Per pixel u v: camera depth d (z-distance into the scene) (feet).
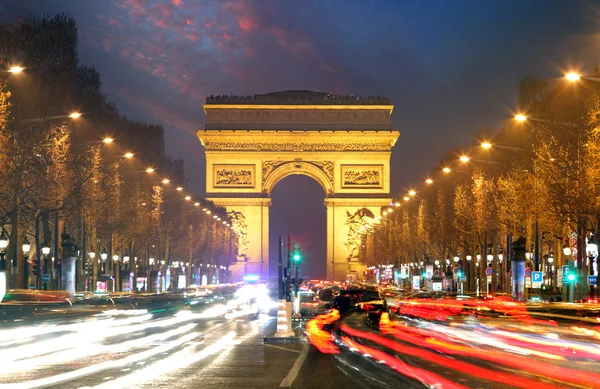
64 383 82.12
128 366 98.99
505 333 164.76
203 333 160.45
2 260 242.78
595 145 218.59
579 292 263.29
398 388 81.25
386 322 198.08
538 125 288.51
